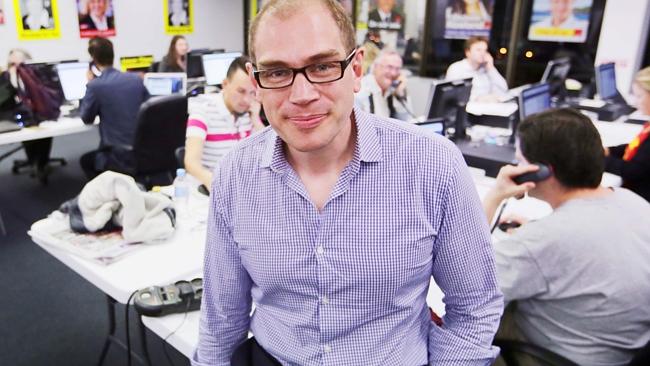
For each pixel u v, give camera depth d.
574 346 1.26
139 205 1.55
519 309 1.36
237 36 7.79
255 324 1.01
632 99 4.72
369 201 0.82
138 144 3.12
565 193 1.32
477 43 4.36
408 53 6.34
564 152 1.27
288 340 0.93
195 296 1.26
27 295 2.58
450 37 6.09
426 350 0.95
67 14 5.77
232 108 2.36
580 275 1.20
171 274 1.40
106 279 1.37
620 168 2.61
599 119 3.89
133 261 1.47
